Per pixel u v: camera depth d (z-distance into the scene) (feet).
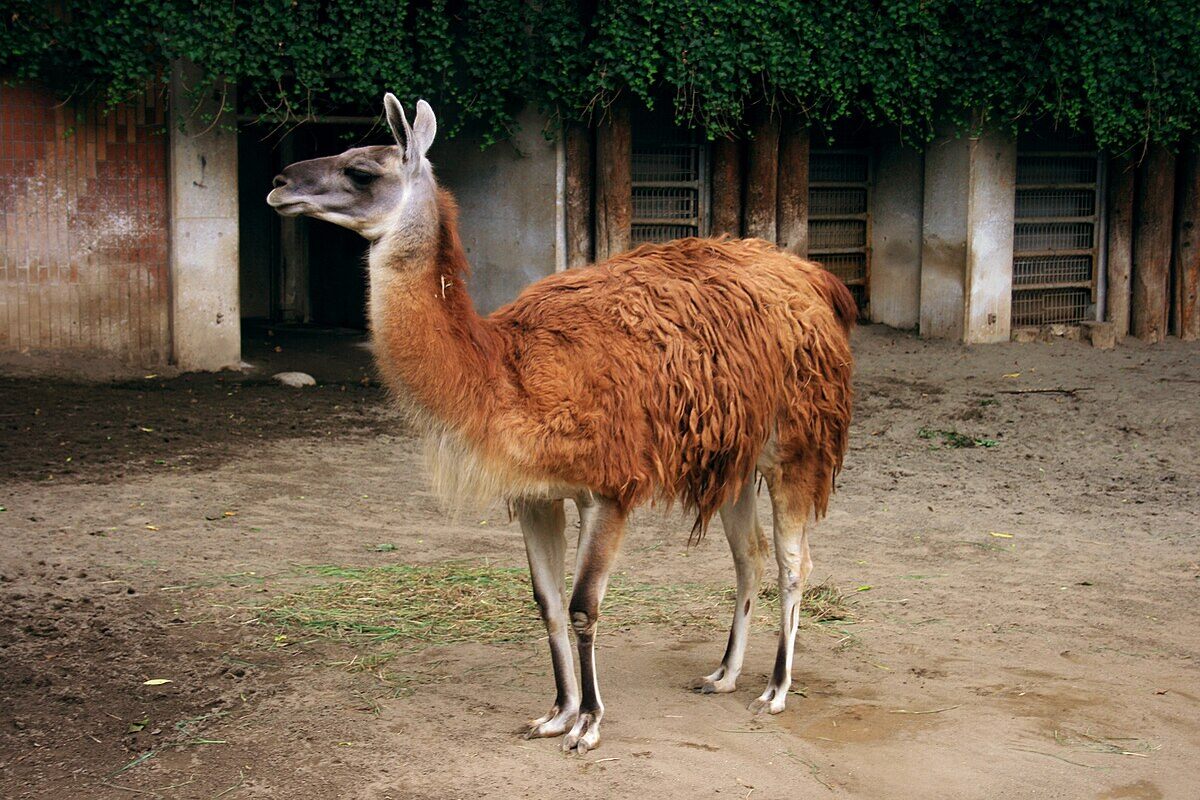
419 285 13.15
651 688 15.93
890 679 16.22
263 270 53.31
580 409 13.46
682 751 13.80
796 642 17.72
